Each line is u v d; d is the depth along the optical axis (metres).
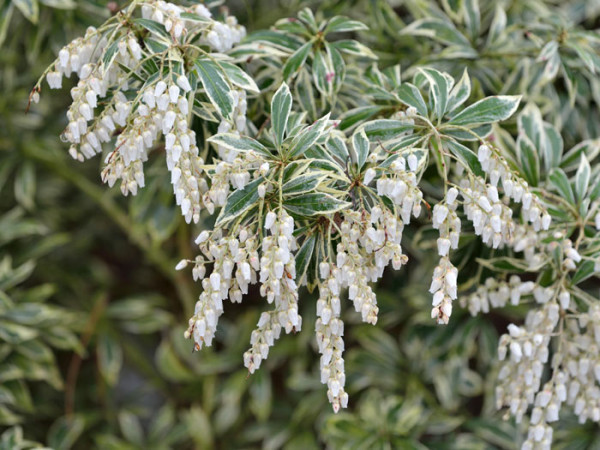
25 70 1.50
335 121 1.06
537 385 1.07
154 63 1.02
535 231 1.07
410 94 1.05
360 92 1.15
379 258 0.98
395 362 1.38
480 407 1.50
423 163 1.02
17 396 1.32
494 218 0.99
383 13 1.24
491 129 1.07
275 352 1.40
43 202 1.63
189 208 0.98
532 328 1.07
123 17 1.02
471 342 1.31
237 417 1.49
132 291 1.71
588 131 1.26
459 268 1.15
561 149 1.15
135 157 0.99
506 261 1.09
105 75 1.00
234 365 1.41
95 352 1.62
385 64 1.24
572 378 1.10
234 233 0.97
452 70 1.20
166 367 1.42
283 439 1.39
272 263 0.95
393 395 1.34
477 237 1.15
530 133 1.14
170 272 1.44
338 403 0.99
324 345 0.99
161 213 1.31
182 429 1.41
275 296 0.98
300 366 1.41
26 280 1.63
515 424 1.31
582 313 1.09
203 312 0.97
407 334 1.35
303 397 1.45
